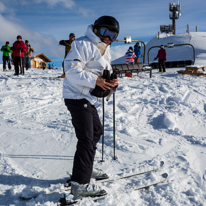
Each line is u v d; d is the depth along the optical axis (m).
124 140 3.36
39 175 2.37
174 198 2.00
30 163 2.62
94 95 1.93
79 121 1.90
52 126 3.85
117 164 2.67
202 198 2.04
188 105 5.01
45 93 6.26
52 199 1.92
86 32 1.97
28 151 2.92
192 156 2.96
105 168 2.55
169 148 3.20
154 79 8.67
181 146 3.26
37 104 5.27
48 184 2.19
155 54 38.97
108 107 4.82
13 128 3.72
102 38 1.96
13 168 2.46
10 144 3.11
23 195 1.97
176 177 2.38
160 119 4.30
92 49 1.89
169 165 2.65
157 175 2.37
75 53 1.85
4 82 7.86
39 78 9.10
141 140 3.42
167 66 14.43
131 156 2.88
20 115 4.43
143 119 4.35
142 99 5.53
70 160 2.72
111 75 1.96
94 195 1.93
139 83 7.57
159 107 4.93
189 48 37.88
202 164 2.78
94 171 2.25
